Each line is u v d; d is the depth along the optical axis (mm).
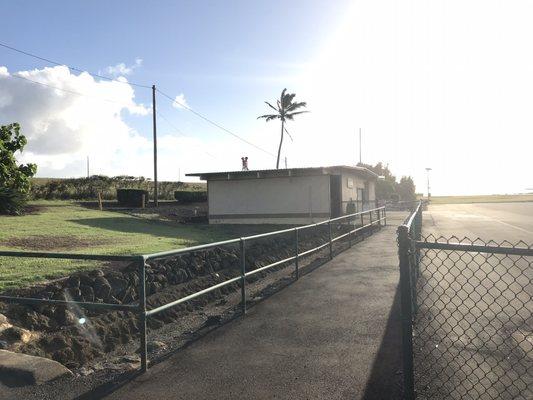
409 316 3656
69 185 32031
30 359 4680
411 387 3646
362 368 4523
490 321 5750
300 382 4254
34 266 8664
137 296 7727
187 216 26172
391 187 62500
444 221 28156
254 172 24141
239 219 24906
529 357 4738
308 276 9562
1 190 17859
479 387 4066
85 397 4117
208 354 5109
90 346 5934
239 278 6766
